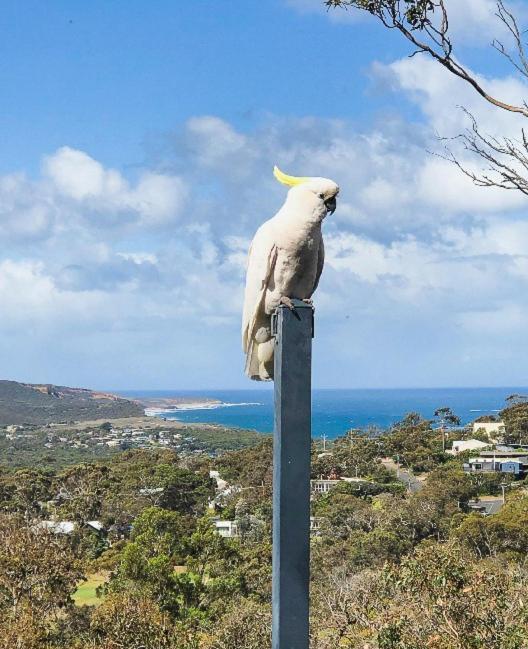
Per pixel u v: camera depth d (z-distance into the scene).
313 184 6.82
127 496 62.50
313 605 18.45
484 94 6.54
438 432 90.62
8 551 23.44
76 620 24.39
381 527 44.41
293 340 5.50
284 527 5.37
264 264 6.93
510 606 11.38
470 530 35.28
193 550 38.31
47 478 68.88
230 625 20.61
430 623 11.50
